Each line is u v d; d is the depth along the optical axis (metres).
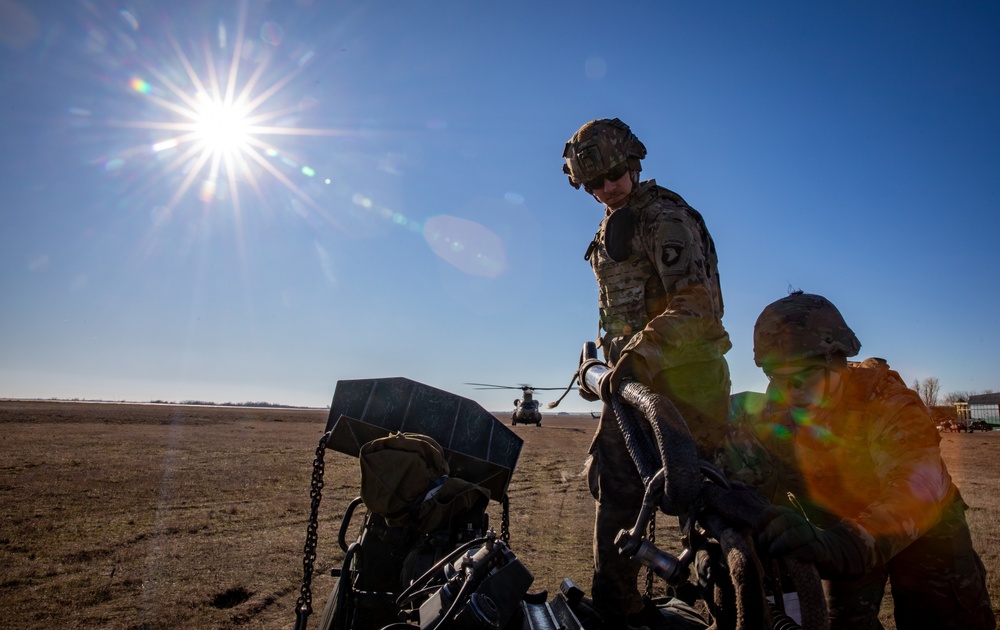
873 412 2.33
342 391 3.96
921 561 2.44
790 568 1.46
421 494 3.22
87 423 31.72
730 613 1.64
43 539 7.69
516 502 11.33
